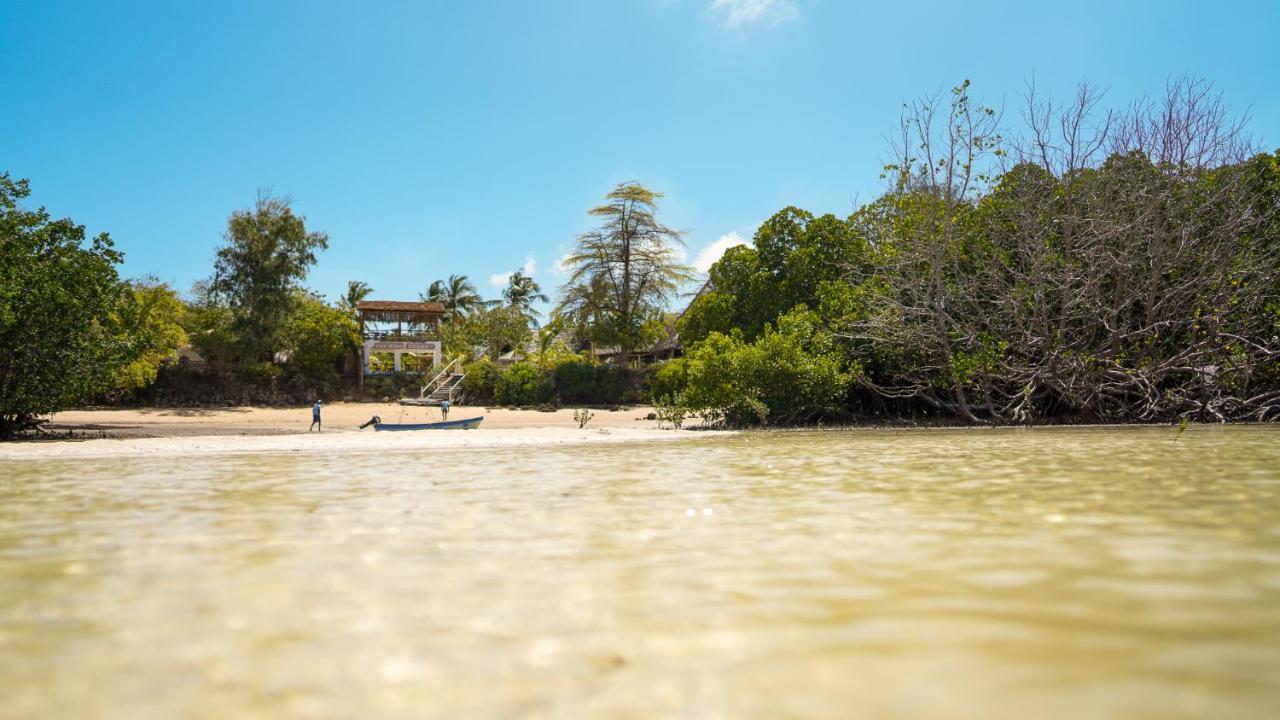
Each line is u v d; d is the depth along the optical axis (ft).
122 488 27.48
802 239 97.76
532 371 135.64
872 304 70.95
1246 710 6.70
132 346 67.87
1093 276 64.39
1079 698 7.09
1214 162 61.77
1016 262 70.69
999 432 59.62
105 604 11.33
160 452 49.93
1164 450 36.40
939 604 10.41
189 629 10.05
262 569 13.58
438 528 17.72
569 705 7.36
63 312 61.62
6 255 60.90
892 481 25.55
